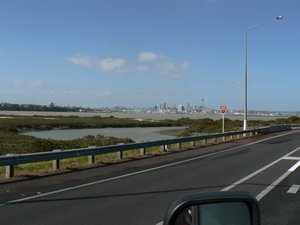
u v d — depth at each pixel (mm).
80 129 90750
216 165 19281
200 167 18531
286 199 11078
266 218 8953
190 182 14164
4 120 97562
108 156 24406
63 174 16438
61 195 11875
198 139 31594
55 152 17312
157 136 60219
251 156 23422
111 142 34469
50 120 110375
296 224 8453
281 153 25094
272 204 10422
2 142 35969
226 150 27641
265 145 31672
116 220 8891
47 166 19531
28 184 13945
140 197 11500
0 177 15477
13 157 15367
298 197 11367
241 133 40750
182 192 12250
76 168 18203
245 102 44031
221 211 3082
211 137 33906
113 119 141000
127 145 22766
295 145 31469
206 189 12688
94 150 19938
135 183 14047
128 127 103438
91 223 8641
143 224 8555
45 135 64188
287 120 91562
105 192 12320
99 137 39000
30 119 112062
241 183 13836
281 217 9039
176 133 69938
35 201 11016
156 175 16031
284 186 13195
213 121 76812
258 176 15523
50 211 9789
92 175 16125
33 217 9180
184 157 23250
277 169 17641
